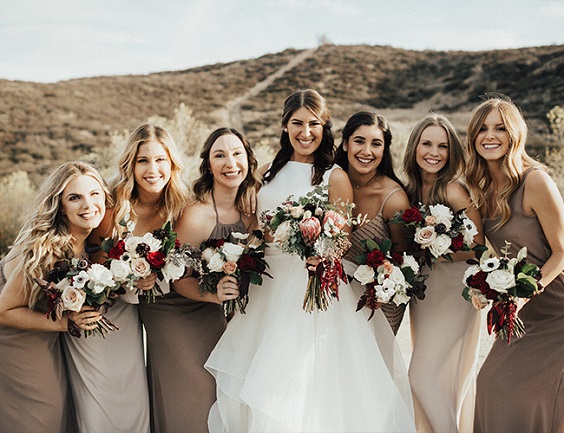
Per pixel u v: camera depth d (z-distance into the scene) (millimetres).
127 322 4082
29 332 3740
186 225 4098
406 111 36844
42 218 3719
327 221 3619
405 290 3844
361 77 41781
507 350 3924
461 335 4211
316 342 3844
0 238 18484
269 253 4098
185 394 4051
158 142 4016
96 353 3906
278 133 33875
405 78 41031
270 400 3629
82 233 3859
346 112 37062
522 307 3961
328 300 3830
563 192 17922
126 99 38219
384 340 4082
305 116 4082
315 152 4254
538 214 3840
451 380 4223
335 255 3662
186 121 30906
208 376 4074
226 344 4020
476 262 3754
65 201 3719
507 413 3807
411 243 4016
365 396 3750
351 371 3820
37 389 3736
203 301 4211
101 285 3557
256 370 3740
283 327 3828
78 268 3582
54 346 3895
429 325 4230
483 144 3965
